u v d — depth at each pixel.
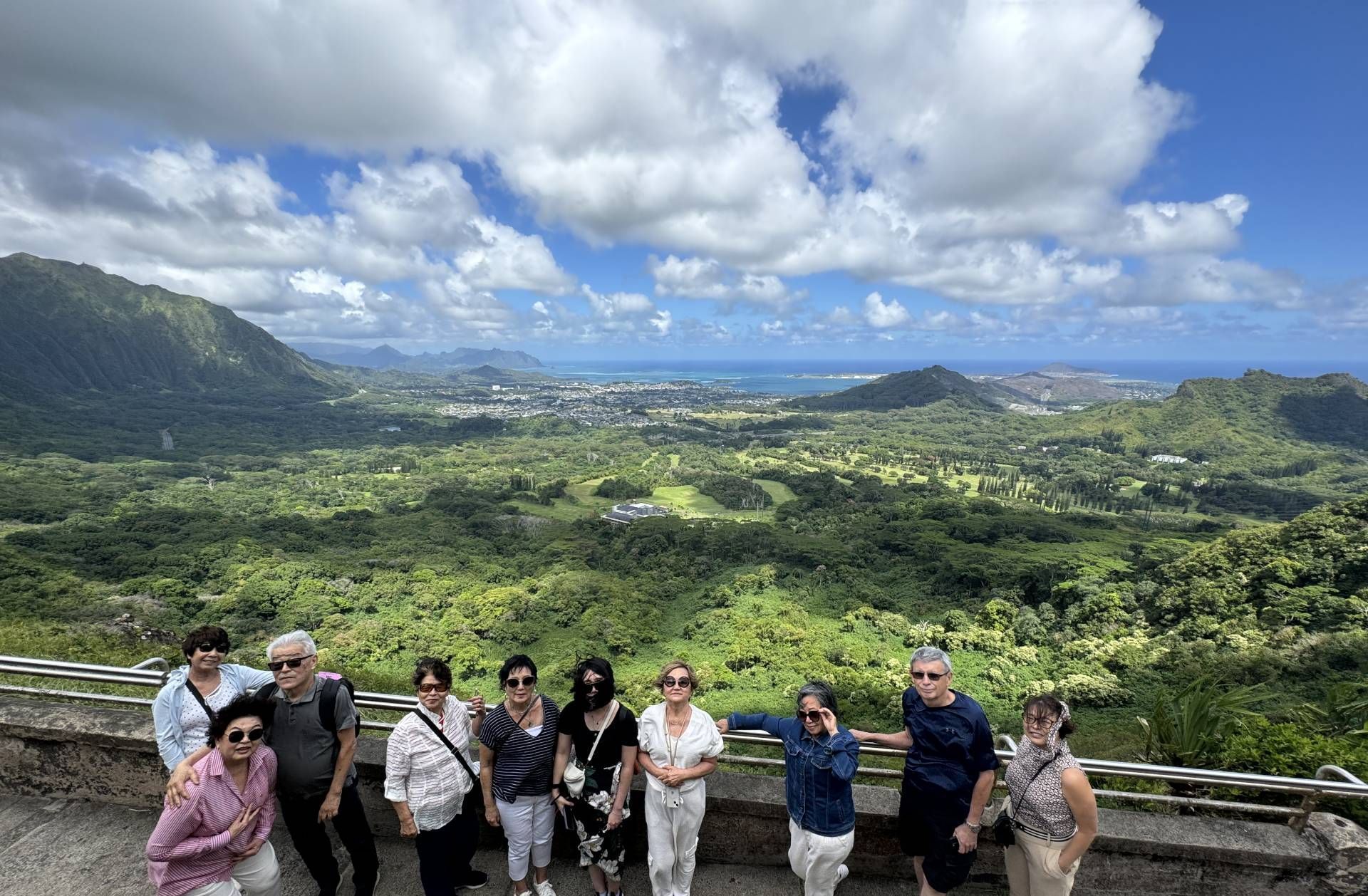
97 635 22.28
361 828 3.63
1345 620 34.53
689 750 3.46
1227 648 34.03
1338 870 3.82
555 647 44.81
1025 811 3.31
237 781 3.12
